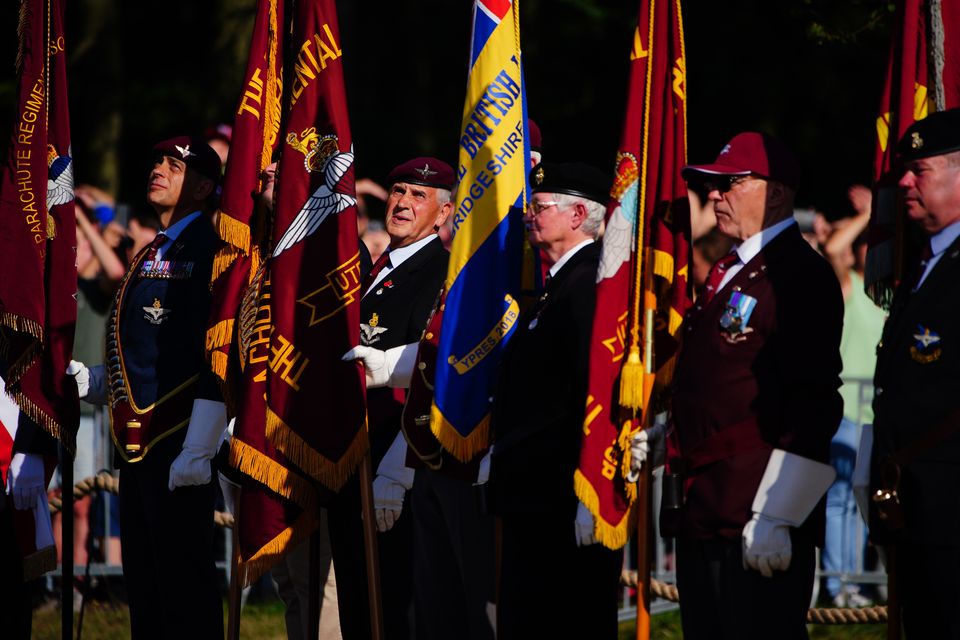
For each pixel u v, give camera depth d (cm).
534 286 1914
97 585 3128
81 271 3188
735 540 1570
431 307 2044
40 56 2167
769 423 1573
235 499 2212
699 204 2984
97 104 5412
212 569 2130
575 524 1672
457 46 6016
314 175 1964
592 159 5300
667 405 1777
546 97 5284
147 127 6044
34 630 2862
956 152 1512
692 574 1625
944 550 1480
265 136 2080
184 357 2147
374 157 5619
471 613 1872
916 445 1500
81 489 2856
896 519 1510
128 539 2162
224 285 2052
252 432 1944
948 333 1491
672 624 2850
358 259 1967
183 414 2131
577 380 1722
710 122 4656
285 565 2242
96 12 5428
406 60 5675
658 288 1792
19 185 2136
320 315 1944
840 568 2866
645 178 1722
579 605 1725
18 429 2200
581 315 1711
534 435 1731
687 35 4409
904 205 1716
